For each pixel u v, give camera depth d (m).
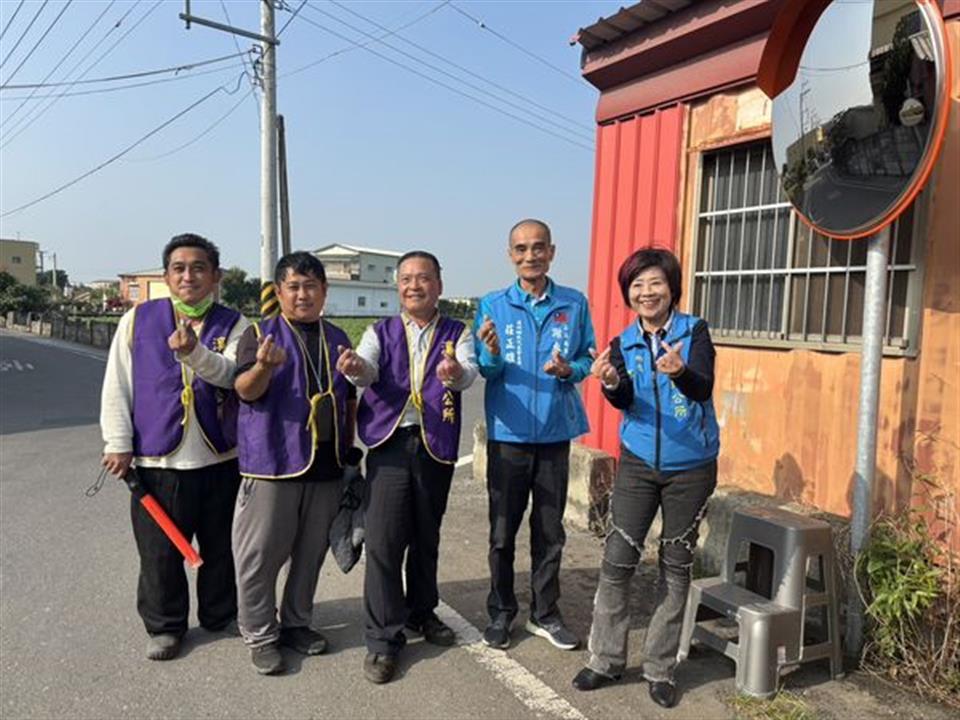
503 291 3.54
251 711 2.94
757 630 2.98
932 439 3.43
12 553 4.78
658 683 3.04
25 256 74.50
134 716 2.89
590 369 3.33
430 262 3.33
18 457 8.02
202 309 3.44
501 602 3.51
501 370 3.37
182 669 3.26
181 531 3.38
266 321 3.29
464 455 8.48
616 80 5.41
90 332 30.84
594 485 5.18
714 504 4.21
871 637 3.22
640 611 3.90
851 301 3.88
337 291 70.12
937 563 3.12
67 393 13.99
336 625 3.74
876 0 3.01
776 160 3.63
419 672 3.26
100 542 5.02
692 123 4.84
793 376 4.15
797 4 3.30
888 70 2.95
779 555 3.11
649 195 5.16
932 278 3.44
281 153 19.09
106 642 3.51
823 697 3.01
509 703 3.01
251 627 3.25
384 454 3.25
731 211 4.61
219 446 3.41
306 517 3.34
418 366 3.29
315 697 3.05
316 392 3.26
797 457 4.12
